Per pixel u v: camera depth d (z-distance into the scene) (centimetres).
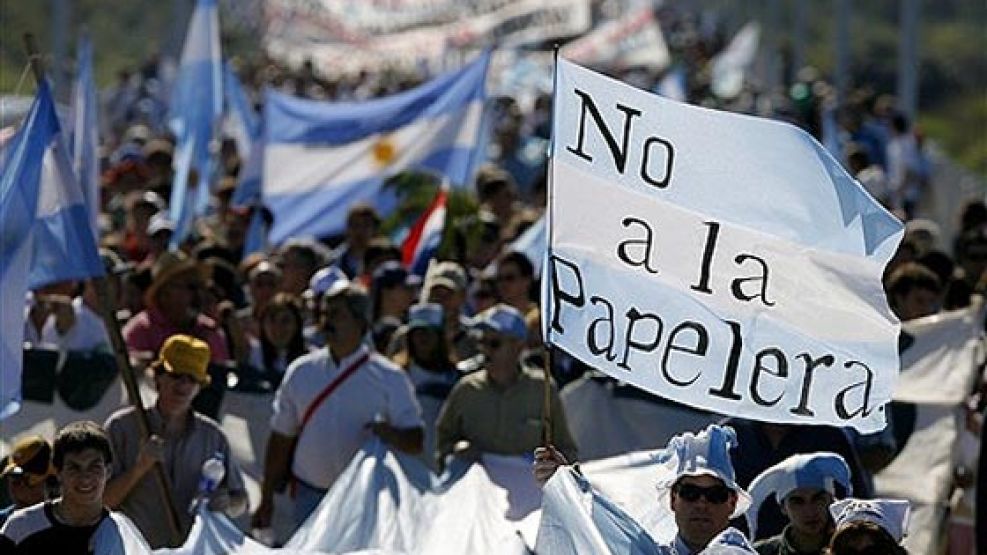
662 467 1869
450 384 2395
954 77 12519
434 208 3039
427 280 2666
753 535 1820
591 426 2427
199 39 3472
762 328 1692
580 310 1694
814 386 1694
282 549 1911
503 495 2083
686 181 1686
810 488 1692
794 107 6259
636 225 1694
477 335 2242
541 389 2172
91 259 1983
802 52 8925
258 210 3347
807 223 1678
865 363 1688
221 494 1972
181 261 2395
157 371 1988
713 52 8794
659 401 2425
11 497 1948
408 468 2111
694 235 1692
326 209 3403
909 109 7488
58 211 1984
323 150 3406
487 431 2159
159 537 1973
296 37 6112
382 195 3388
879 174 4481
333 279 2634
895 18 13738
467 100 3388
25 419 2355
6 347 1909
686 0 10794
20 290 1919
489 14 6288
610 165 1689
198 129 3472
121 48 10156
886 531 1520
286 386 2180
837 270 1680
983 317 2459
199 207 3538
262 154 3466
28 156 1944
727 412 1703
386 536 2000
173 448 1989
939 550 2350
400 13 6159
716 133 1680
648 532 1673
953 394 2411
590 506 1623
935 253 2795
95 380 2361
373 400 2164
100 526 1733
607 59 6425
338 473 2164
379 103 3419
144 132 4966
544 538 1659
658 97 1680
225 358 2419
